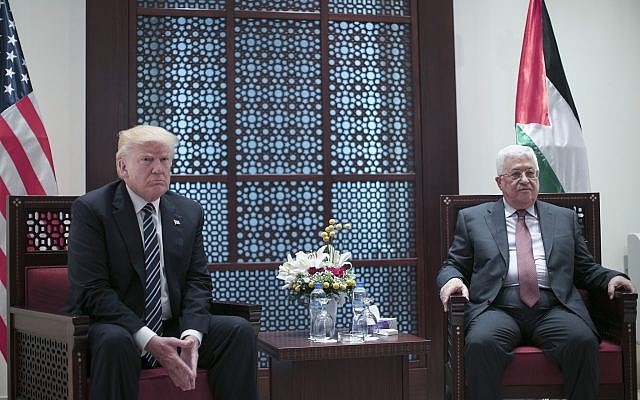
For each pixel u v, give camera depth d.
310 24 4.52
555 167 4.25
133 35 4.29
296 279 3.45
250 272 4.38
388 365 3.27
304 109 4.49
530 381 3.14
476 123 4.62
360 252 4.52
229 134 4.38
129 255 2.94
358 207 4.52
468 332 3.21
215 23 4.41
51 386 2.83
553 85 4.34
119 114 4.23
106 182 4.19
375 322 3.44
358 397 3.23
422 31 4.60
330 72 4.53
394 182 4.57
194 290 3.03
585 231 3.69
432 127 4.57
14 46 3.91
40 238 3.36
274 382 3.44
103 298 2.83
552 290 3.35
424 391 4.50
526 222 3.52
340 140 4.53
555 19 4.83
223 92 4.40
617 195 4.84
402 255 4.56
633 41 4.86
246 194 4.40
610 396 3.17
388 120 4.58
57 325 2.74
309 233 4.46
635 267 4.70
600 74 4.85
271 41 4.47
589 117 4.83
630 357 3.15
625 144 4.85
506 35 4.68
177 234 3.06
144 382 2.72
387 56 4.60
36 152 3.84
